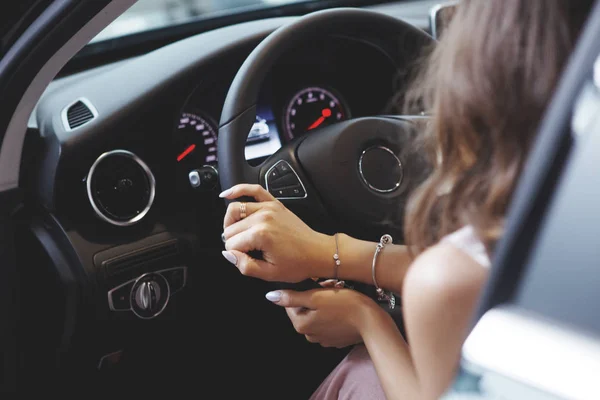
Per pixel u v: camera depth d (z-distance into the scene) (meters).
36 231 1.50
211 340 1.71
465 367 0.38
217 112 1.59
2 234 1.42
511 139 0.58
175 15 1.79
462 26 0.59
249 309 1.69
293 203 1.27
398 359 1.00
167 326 1.61
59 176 1.45
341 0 2.08
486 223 0.59
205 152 1.59
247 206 1.15
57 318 1.57
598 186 0.36
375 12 1.36
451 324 0.58
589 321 0.35
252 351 1.75
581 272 0.36
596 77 0.37
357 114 1.65
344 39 1.51
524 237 0.38
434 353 0.60
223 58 1.53
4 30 1.19
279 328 1.72
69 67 1.68
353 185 1.28
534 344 0.36
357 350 1.18
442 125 0.65
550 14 0.55
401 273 1.13
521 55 0.56
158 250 1.54
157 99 1.50
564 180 0.37
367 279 1.15
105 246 1.50
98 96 1.51
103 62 1.72
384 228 1.30
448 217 0.67
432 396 0.62
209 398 1.80
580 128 0.37
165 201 1.57
